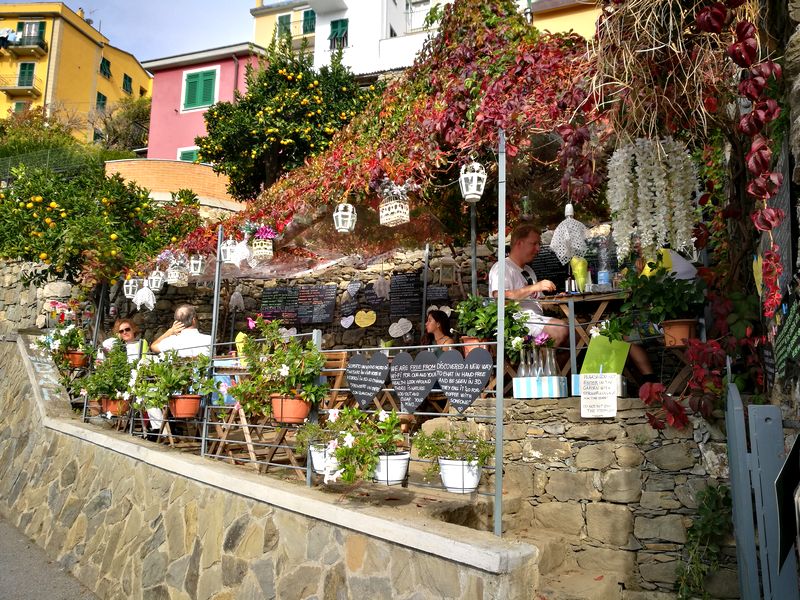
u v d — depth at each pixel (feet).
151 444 17.83
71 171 45.14
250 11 77.20
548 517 12.78
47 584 16.80
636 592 11.28
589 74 10.24
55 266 29.43
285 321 33.04
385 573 9.78
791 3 8.11
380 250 26.22
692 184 11.02
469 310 15.46
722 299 11.57
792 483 6.93
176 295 36.11
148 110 84.74
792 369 8.57
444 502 11.72
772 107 7.72
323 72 44.04
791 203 8.38
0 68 102.06
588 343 14.26
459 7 15.10
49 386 26.25
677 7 8.59
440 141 15.10
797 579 7.71
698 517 11.10
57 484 21.31
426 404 16.72
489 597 8.18
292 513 11.81
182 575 13.85
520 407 13.70
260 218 19.48
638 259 14.43
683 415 11.38
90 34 108.58
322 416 15.08
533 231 16.84
